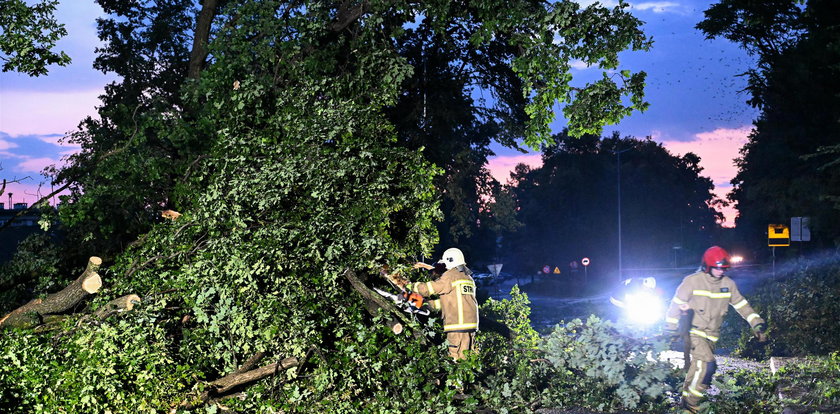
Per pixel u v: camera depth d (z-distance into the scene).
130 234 11.66
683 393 7.19
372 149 9.54
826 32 28.95
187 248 8.38
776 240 26.69
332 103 9.95
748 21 32.56
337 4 14.00
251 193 8.38
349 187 9.00
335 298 8.18
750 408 7.30
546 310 34.62
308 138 9.28
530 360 8.27
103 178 10.96
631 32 11.99
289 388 7.42
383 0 13.27
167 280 8.05
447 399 7.23
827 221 29.75
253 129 10.23
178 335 8.02
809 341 12.77
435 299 7.96
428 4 13.48
